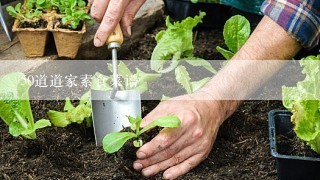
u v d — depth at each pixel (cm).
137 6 127
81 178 112
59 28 135
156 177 113
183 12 162
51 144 120
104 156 118
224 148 122
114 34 122
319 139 111
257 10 157
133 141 113
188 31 142
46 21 137
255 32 120
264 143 124
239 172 116
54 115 121
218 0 159
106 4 122
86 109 122
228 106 117
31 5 140
